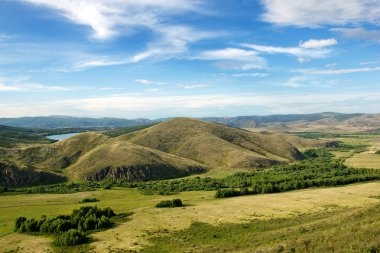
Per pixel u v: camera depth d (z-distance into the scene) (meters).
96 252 60.59
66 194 130.38
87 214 83.06
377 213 46.56
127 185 152.88
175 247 60.44
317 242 33.69
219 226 74.06
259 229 68.19
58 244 65.94
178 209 93.00
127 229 74.56
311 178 149.38
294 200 101.19
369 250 27.52
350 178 139.50
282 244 38.09
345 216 51.47
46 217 85.88
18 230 76.69
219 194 114.75
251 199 106.06
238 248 49.62
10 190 137.12
